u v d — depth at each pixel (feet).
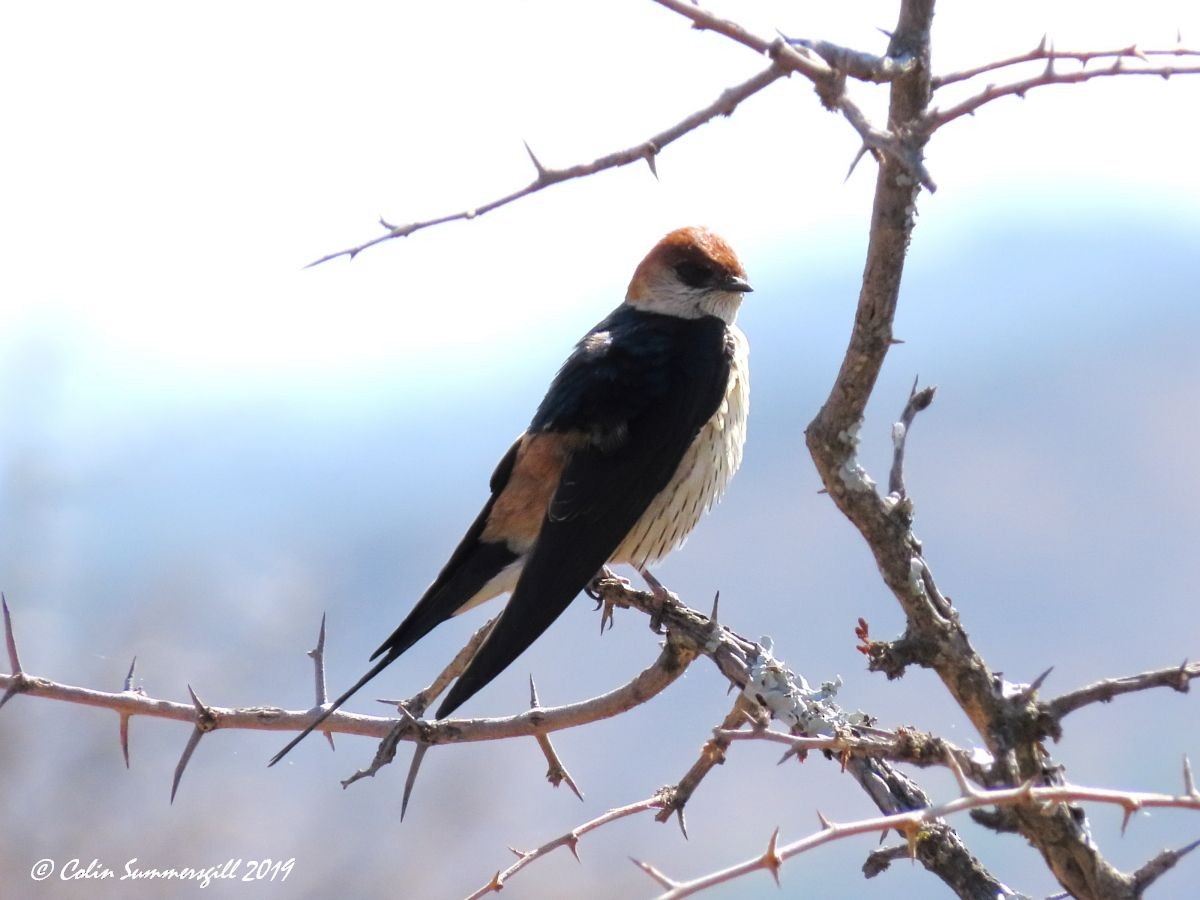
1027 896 15.21
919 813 12.16
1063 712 14.93
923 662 15.33
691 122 13.74
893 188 14.33
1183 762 12.14
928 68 14.05
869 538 15.67
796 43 13.87
